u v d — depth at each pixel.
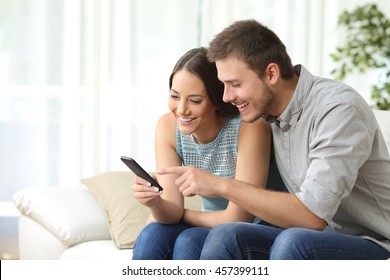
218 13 6.61
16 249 6.47
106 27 6.45
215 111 3.36
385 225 3.05
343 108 2.96
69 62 6.43
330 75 6.69
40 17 6.39
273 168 3.45
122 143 6.51
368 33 6.15
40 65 6.42
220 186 2.95
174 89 3.19
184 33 6.57
